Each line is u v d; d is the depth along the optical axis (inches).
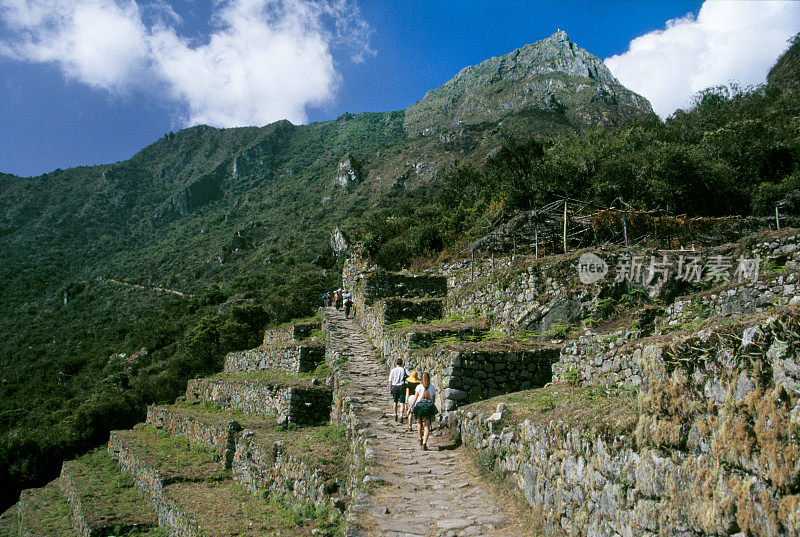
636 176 973.2
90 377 2262.6
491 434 304.3
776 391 140.2
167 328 2484.0
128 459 798.5
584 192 997.2
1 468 1152.2
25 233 5285.4
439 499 263.7
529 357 417.4
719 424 156.3
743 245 462.3
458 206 1323.8
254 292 2598.4
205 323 1643.7
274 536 342.3
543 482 239.9
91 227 5698.8
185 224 5472.4
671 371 181.8
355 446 390.0
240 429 603.5
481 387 406.0
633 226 658.2
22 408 1998.0
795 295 327.9
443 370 422.9
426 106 7721.5
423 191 3494.1
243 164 6825.8
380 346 697.0
